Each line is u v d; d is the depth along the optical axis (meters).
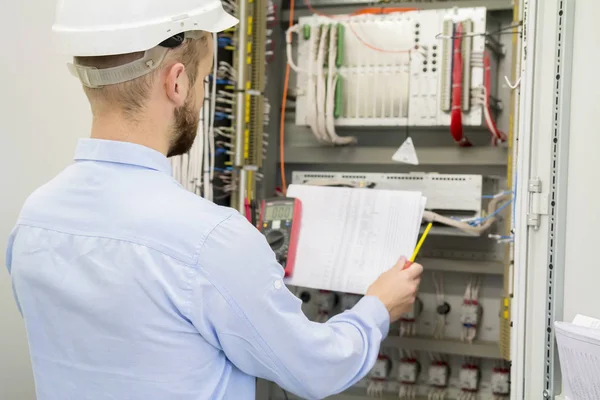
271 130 2.09
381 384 1.97
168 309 0.73
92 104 0.81
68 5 0.78
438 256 1.97
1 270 1.38
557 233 1.14
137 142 0.79
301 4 2.09
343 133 2.08
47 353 0.81
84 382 0.77
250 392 0.87
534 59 1.18
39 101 1.45
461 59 1.67
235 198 1.81
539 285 1.18
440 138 1.99
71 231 0.77
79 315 0.76
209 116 1.69
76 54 0.76
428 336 1.92
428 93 1.71
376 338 0.95
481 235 1.93
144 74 0.77
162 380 0.74
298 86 1.86
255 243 0.77
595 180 1.09
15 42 1.39
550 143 1.16
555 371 1.16
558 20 1.14
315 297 1.95
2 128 1.36
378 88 1.77
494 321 1.93
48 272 0.78
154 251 0.74
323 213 1.59
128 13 0.74
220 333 0.76
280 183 2.14
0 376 1.39
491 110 1.82
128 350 0.74
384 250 1.49
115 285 0.74
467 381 1.89
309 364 0.81
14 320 1.42
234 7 1.75
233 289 0.74
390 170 2.06
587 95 1.11
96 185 0.79
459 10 1.68
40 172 1.46
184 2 0.79
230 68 1.77
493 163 1.86
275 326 0.77
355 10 2.02
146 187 0.78
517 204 1.22
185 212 0.75
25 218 0.82
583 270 1.11
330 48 1.78
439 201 1.77
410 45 1.73
